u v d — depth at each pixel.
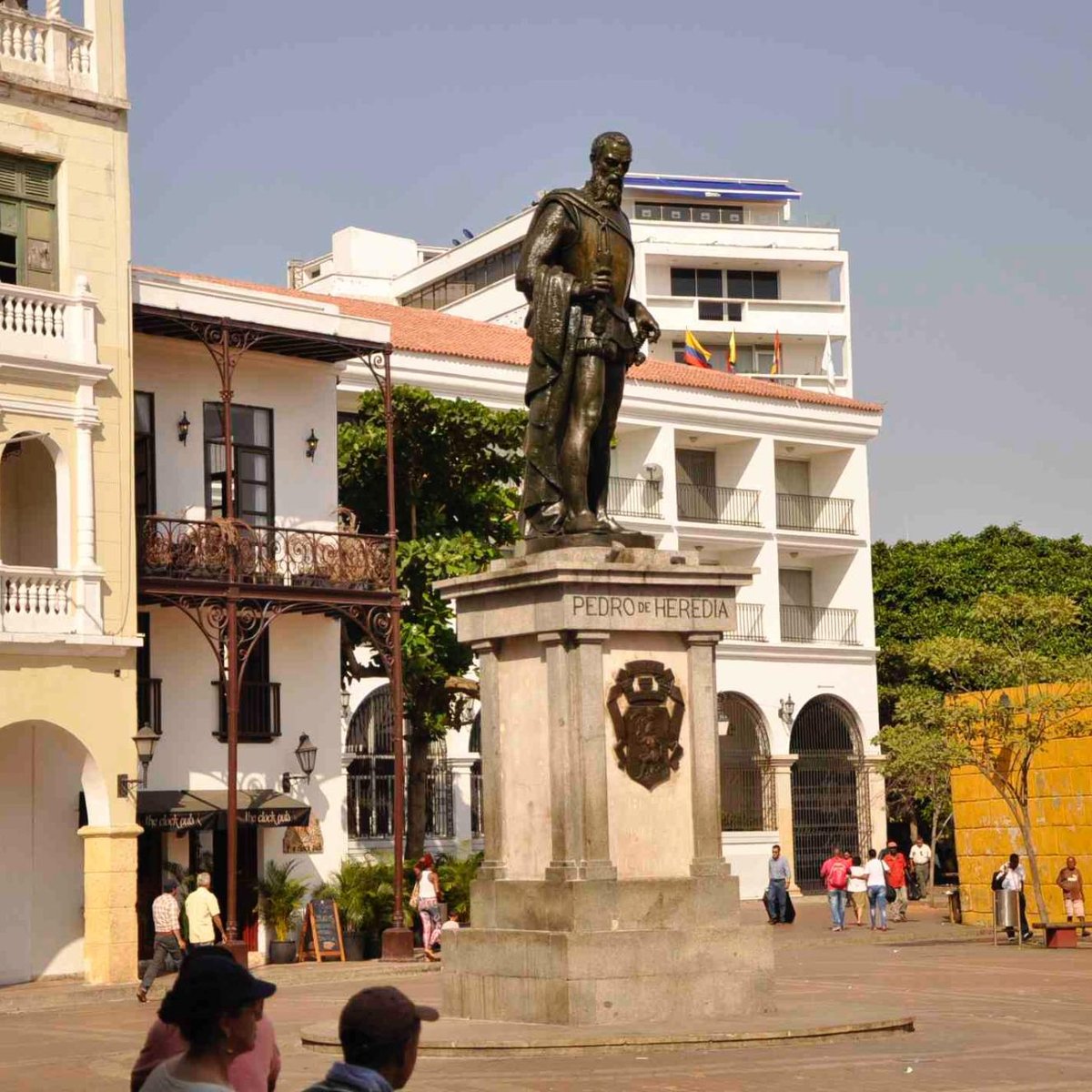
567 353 16.30
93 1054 18.05
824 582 56.81
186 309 31.84
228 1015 6.16
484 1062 13.85
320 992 25.42
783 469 57.06
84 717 28.80
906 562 60.25
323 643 35.09
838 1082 12.68
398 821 32.06
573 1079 12.86
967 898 38.38
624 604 15.55
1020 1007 18.52
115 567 29.66
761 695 52.69
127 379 30.22
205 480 33.78
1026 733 33.00
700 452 55.53
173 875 30.97
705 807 15.74
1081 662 33.28
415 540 35.44
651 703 15.63
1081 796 34.69
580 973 14.84
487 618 16.22
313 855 34.31
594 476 16.64
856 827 54.34
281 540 34.28
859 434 56.38
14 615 28.14
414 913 32.91
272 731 34.19
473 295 73.00
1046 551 60.66
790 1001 17.20
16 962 29.41
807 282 77.50
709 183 80.81
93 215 30.03
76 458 29.33
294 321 33.31
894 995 20.22
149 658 32.62
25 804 29.73
